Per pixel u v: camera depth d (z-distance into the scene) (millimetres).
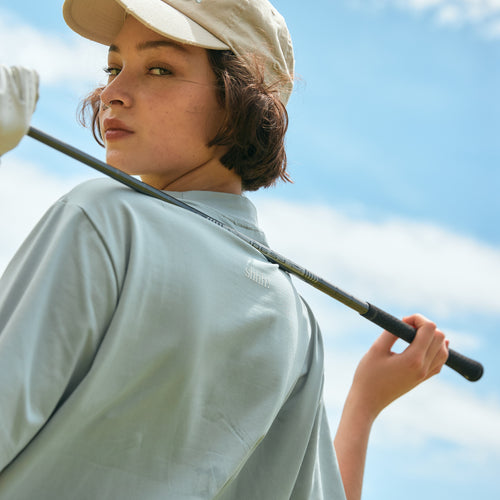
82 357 1392
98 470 1419
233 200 1891
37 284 1372
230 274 1620
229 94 1849
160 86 1831
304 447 1830
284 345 1699
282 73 2047
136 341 1444
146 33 1839
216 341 1560
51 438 1355
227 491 1761
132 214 1498
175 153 1849
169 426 1493
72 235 1426
